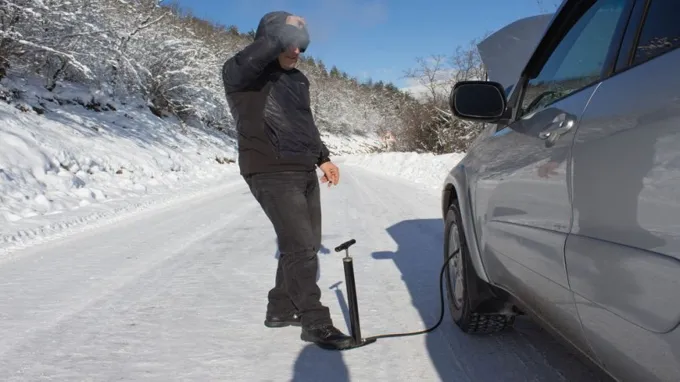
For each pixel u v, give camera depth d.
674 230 1.11
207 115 25.55
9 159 9.15
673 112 1.17
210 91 24.73
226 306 3.64
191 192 11.91
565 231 1.61
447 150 20.89
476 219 2.66
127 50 18.73
